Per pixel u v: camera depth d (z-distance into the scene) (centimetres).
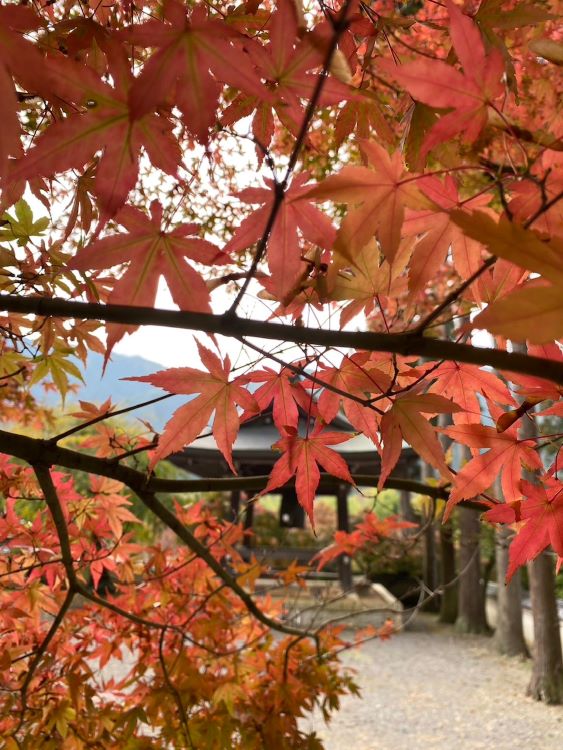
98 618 194
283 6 56
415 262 76
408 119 90
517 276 75
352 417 102
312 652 205
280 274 74
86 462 129
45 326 140
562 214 60
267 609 229
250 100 92
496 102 61
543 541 94
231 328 59
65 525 141
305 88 59
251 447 1120
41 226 121
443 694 716
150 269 74
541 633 710
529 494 93
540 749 568
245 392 97
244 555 1115
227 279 77
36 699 177
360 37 110
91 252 71
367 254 82
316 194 61
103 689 201
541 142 58
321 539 1332
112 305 61
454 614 1077
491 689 738
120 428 173
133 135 63
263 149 54
